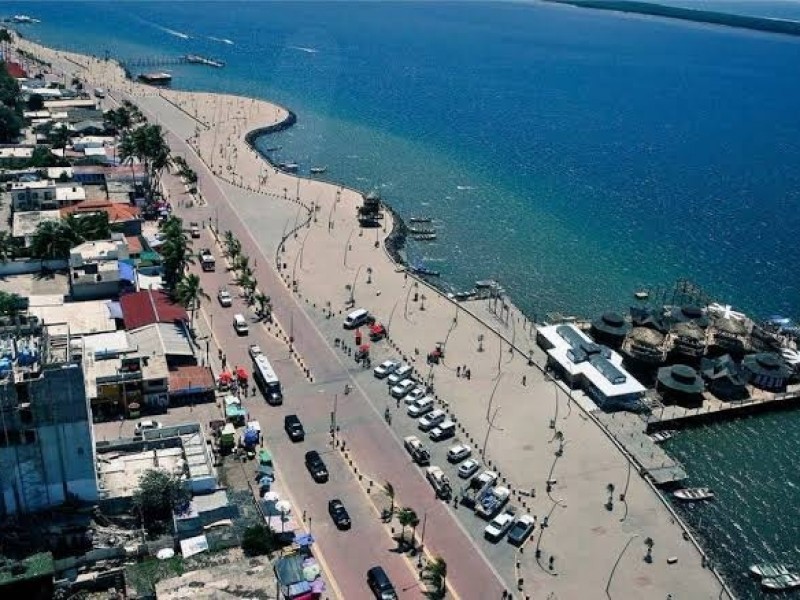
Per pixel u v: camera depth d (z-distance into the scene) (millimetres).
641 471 155250
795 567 137750
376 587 119250
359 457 151625
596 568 129250
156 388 160250
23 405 119062
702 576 129875
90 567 117500
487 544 132500
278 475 144500
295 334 195000
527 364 190625
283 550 124625
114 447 140875
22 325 137000
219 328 194250
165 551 119312
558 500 144500
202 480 132125
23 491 123688
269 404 166000
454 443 158375
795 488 158625
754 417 181000
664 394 184125
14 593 110938
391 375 178250
